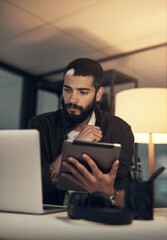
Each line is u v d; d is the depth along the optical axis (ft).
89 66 4.85
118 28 10.57
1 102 14.83
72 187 3.56
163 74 13.98
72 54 12.89
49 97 14.15
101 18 9.98
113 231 2.22
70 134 5.27
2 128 14.85
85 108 4.84
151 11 9.45
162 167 2.94
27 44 12.10
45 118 5.50
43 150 5.22
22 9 9.73
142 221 2.82
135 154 10.36
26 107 15.15
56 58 13.37
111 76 11.77
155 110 5.89
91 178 3.34
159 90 5.94
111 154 3.31
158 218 3.13
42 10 9.72
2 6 9.62
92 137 4.66
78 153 3.25
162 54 12.12
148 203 2.92
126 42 11.60
